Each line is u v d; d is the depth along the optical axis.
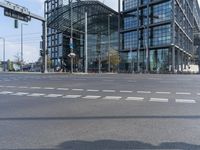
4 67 110.69
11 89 22.06
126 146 6.86
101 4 102.50
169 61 87.69
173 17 84.81
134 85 25.62
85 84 26.89
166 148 6.70
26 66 131.38
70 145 6.96
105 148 6.70
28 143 7.18
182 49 101.25
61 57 116.12
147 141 7.30
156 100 15.17
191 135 7.91
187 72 83.31
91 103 14.16
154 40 92.00
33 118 10.42
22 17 48.38
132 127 8.90
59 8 103.69
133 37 100.19
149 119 10.12
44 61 62.38
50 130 8.56
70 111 11.84
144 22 95.25
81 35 112.56
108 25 107.69
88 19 108.88
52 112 11.62
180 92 19.25
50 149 6.66
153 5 91.88
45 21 57.31
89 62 115.06
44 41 59.31
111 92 19.31
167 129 8.63
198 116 10.67
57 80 33.94
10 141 7.39
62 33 113.25
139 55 97.56
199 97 16.47
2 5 43.12
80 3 101.31
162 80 34.16
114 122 9.64
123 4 103.62
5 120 10.09
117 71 99.00
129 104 13.77
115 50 108.69
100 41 113.38
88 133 8.16
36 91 20.38
